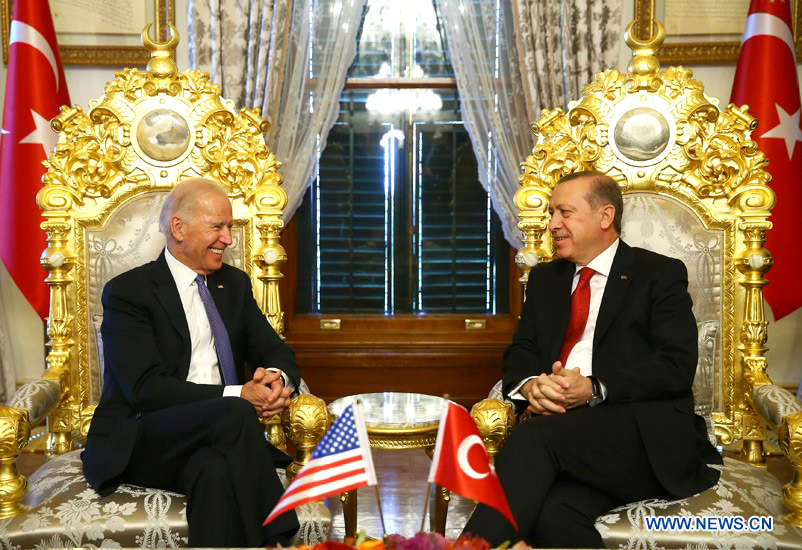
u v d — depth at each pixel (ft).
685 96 8.96
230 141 9.23
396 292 14.99
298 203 13.75
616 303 7.94
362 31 14.39
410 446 7.81
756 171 8.86
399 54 14.43
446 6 13.38
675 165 8.96
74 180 9.07
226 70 12.97
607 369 7.82
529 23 12.94
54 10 13.37
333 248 14.92
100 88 13.67
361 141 14.69
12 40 12.51
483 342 14.42
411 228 14.87
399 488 11.46
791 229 12.29
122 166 9.14
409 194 14.80
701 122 8.93
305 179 13.64
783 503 6.80
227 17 12.89
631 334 7.91
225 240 8.23
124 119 9.15
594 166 9.05
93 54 13.48
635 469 7.15
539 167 9.16
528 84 13.05
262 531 6.64
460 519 10.28
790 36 12.48
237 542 6.71
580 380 7.29
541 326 8.29
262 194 9.21
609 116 9.04
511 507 6.59
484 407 7.53
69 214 9.06
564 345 8.16
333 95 13.51
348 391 14.53
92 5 13.41
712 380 8.80
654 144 8.96
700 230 8.96
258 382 7.66
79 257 9.09
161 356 7.97
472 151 14.70
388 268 14.96
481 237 14.87
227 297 8.49
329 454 4.90
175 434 7.15
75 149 9.10
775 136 12.25
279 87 13.12
